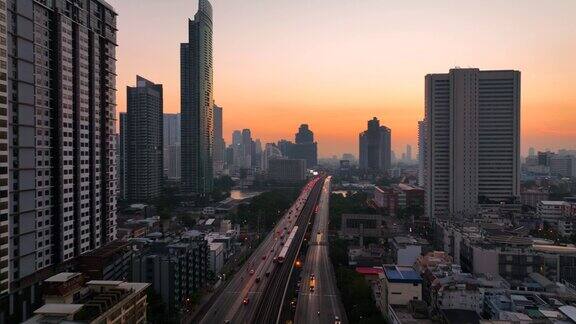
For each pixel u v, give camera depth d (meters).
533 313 164.38
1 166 178.00
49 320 131.12
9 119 192.38
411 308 185.38
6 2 185.25
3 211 179.38
